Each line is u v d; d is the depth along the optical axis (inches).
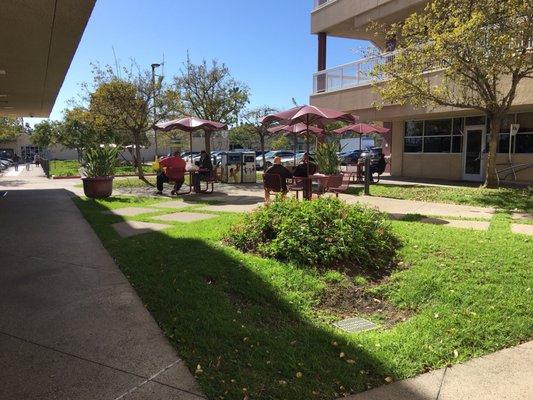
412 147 908.0
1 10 315.3
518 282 201.9
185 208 481.7
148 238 309.7
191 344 151.3
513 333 159.5
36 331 164.1
